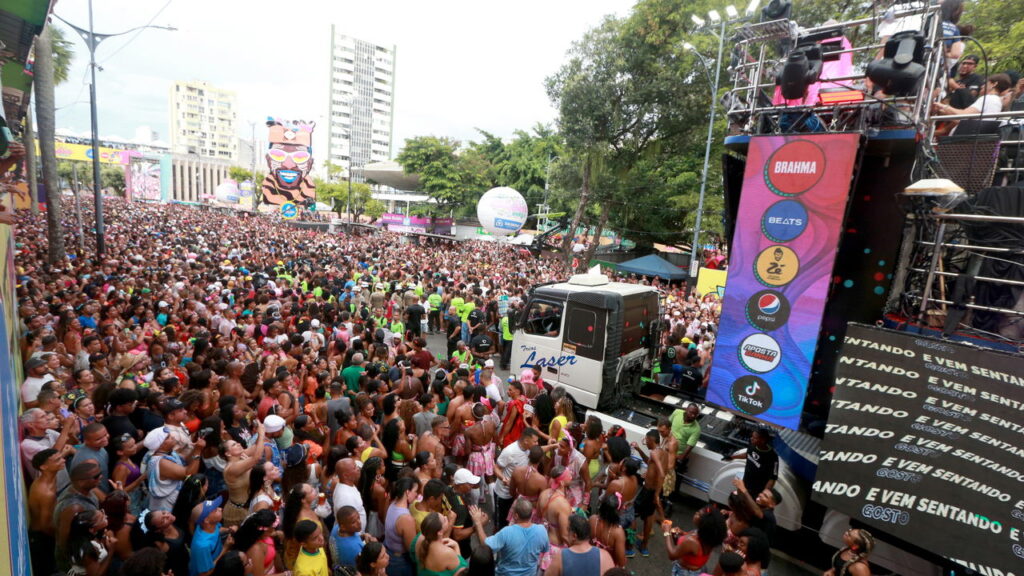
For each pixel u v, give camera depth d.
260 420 6.29
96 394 6.12
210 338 9.40
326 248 29.16
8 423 3.28
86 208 47.38
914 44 4.61
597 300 7.84
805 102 5.37
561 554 3.85
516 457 5.67
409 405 6.58
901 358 4.77
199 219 48.69
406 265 21.91
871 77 4.86
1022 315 4.62
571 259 28.19
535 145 46.41
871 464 4.19
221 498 4.25
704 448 6.81
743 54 5.97
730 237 6.34
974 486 3.83
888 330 5.03
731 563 3.74
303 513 4.10
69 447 4.77
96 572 3.77
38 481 4.08
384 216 48.34
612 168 25.78
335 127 157.62
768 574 5.71
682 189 27.95
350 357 8.52
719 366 5.76
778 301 5.32
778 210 5.29
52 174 16.89
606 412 8.05
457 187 46.28
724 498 6.25
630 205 28.50
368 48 162.12
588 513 5.87
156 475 4.71
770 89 6.89
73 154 69.75
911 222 5.46
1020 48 12.46
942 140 5.50
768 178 5.35
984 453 3.98
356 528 4.11
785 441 5.85
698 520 4.38
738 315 5.61
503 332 12.80
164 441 4.90
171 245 24.70
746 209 5.52
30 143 30.77
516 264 29.59
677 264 33.56
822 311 5.06
